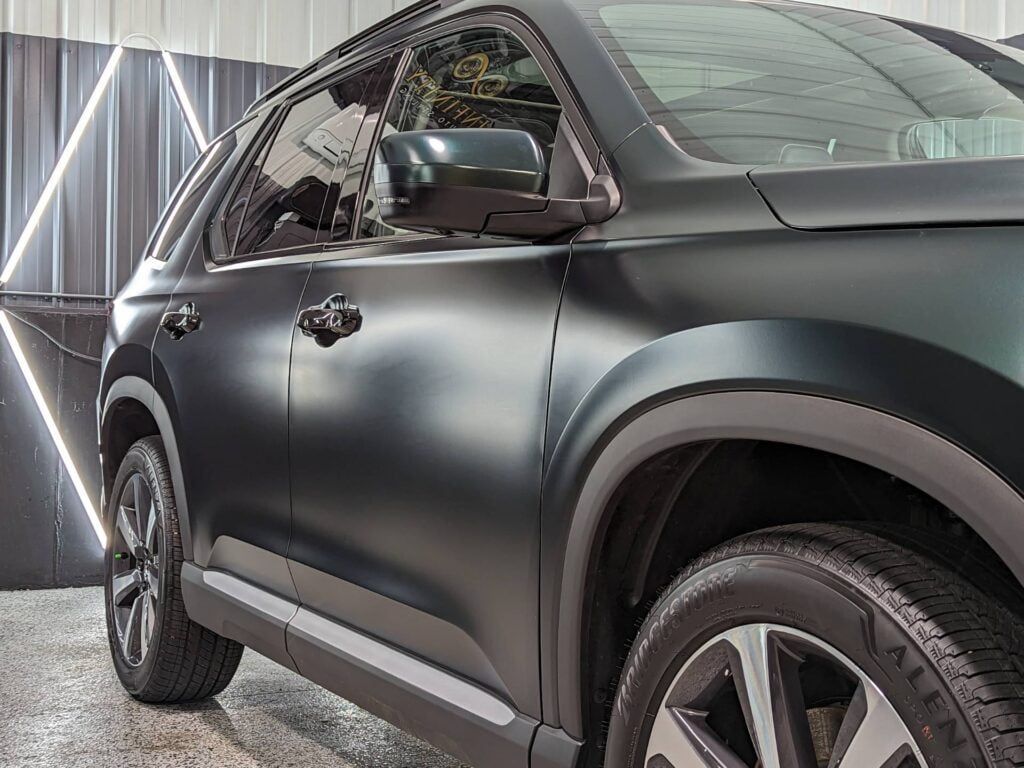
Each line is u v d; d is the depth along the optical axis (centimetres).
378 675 181
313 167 233
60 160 560
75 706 313
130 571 311
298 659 209
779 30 188
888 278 106
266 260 237
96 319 559
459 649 165
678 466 135
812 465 133
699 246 129
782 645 118
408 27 214
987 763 97
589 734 144
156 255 313
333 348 196
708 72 164
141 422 312
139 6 576
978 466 96
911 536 115
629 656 136
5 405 545
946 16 470
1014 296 96
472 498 158
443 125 189
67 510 555
